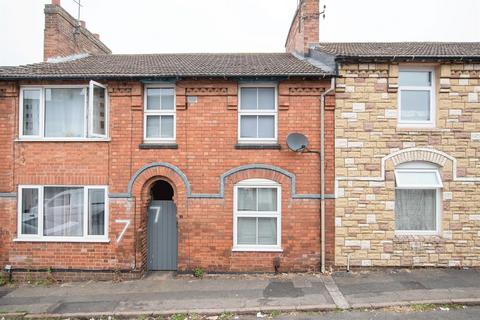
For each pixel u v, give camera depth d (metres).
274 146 8.95
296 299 7.34
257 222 9.20
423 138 8.95
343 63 8.94
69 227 9.20
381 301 7.12
